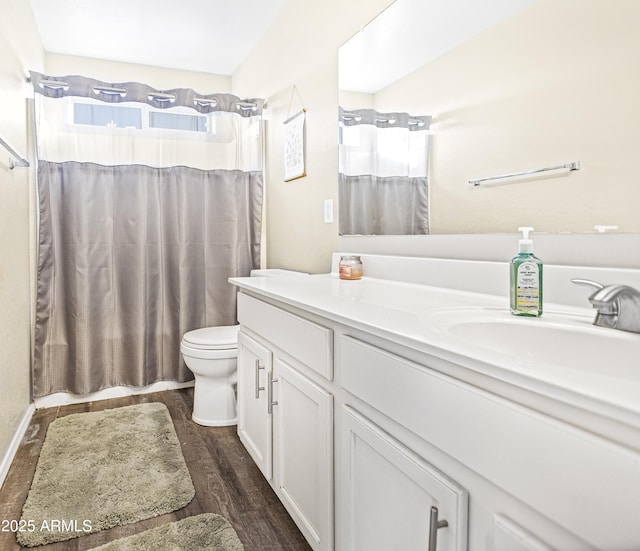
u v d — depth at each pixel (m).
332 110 2.21
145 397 2.86
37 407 2.68
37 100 2.57
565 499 0.56
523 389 0.63
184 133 2.91
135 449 2.11
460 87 1.46
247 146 3.04
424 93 1.62
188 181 2.93
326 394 1.20
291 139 2.67
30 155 2.66
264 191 3.19
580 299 1.10
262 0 2.59
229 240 3.03
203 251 2.98
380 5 1.85
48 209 2.65
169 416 2.53
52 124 2.63
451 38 1.49
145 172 2.84
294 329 1.39
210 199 2.98
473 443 0.71
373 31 1.89
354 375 1.07
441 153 1.55
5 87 2.06
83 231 2.71
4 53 2.04
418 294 1.44
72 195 2.69
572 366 0.91
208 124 2.96
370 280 1.87
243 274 3.07
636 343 0.83
